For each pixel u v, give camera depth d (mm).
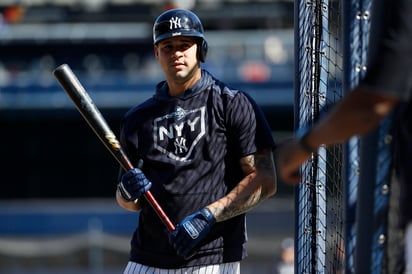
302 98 13281
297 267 13336
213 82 14156
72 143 70062
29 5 74812
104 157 70125
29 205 67812
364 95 7598
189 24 13836
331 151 13695
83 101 13914
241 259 14133
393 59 7551
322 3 13383
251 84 68062
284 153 8344
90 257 50719
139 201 14344
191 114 13930
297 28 13391
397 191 8828
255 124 13828
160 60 14047
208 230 13281
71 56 73562
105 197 70000
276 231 60375
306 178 13281
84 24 73938
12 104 68250
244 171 13836
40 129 69688
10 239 61438
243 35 73500
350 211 10156
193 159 13836
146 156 14117
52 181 70188
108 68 73438
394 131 8711
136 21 74500
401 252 8758
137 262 14375
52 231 63438
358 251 9062
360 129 7699
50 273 51094
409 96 7938
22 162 69750
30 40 72188
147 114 14211
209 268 13828
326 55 13414
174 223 13875
